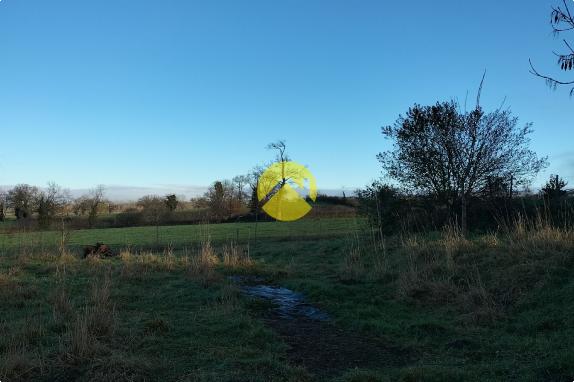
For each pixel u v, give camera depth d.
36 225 32.41
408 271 10.95
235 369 5.20
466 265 10.30
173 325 6.89
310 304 9.40
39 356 5.21
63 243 17.22
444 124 16.59
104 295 8.31
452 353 6.26
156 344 5.99
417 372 5.22
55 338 5.90
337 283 11.23
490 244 11.13
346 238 19.77
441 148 16.84
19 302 8.26
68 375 4.86
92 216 43.00
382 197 18.25
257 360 5.45
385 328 7.37
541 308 7.60
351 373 5.19
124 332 6.25
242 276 12.81
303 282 11.04
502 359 5.90
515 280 8.74
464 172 15.77
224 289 9.81
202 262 13.16
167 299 9.02
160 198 54.44
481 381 5.07
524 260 9.48
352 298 9.67
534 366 5.37
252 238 26.86
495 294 8.57
